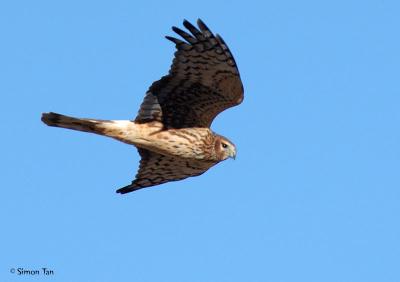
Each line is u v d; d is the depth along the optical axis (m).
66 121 16.55
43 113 16.47
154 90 16.67
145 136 16.89
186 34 15.91
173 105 16.86
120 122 16.80
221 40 15.74
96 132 16.78
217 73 16.23
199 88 16.62
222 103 16.78
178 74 16.45
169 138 17.00
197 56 16.14
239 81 16.23
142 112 16.77
